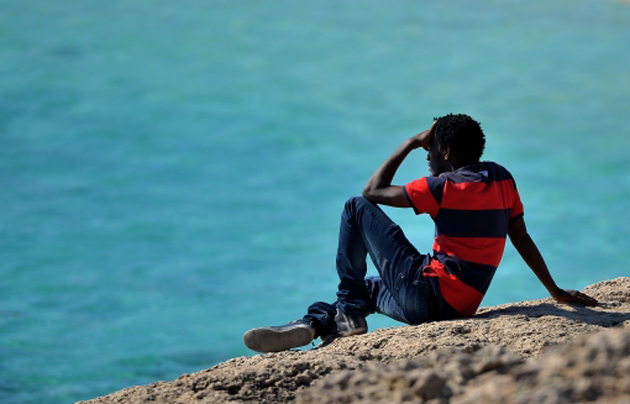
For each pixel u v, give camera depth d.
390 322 21.34
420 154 33.12
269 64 55.34
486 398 4.46
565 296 8.29
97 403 6.28
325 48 59.41
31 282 25.03
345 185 35.59
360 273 7.83
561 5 71.44
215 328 21.48
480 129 7.47
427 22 66.88
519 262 25.59
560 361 4.63
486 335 7.16
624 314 7.84
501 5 72.00
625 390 4.27
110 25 63.50
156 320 22.03
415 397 4.77
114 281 25.30
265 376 6.36
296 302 23.58
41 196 33.28
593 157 37.47
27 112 44.53
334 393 5.07
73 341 20.28
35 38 59.19
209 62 55.44
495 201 7.25
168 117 44.84
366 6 71.50
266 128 43.53
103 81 50.59
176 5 70.31
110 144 40.62
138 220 31.14
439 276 7.32
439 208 7.23
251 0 72.56
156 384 6.60
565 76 52.97
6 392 16.91
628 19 66.56
